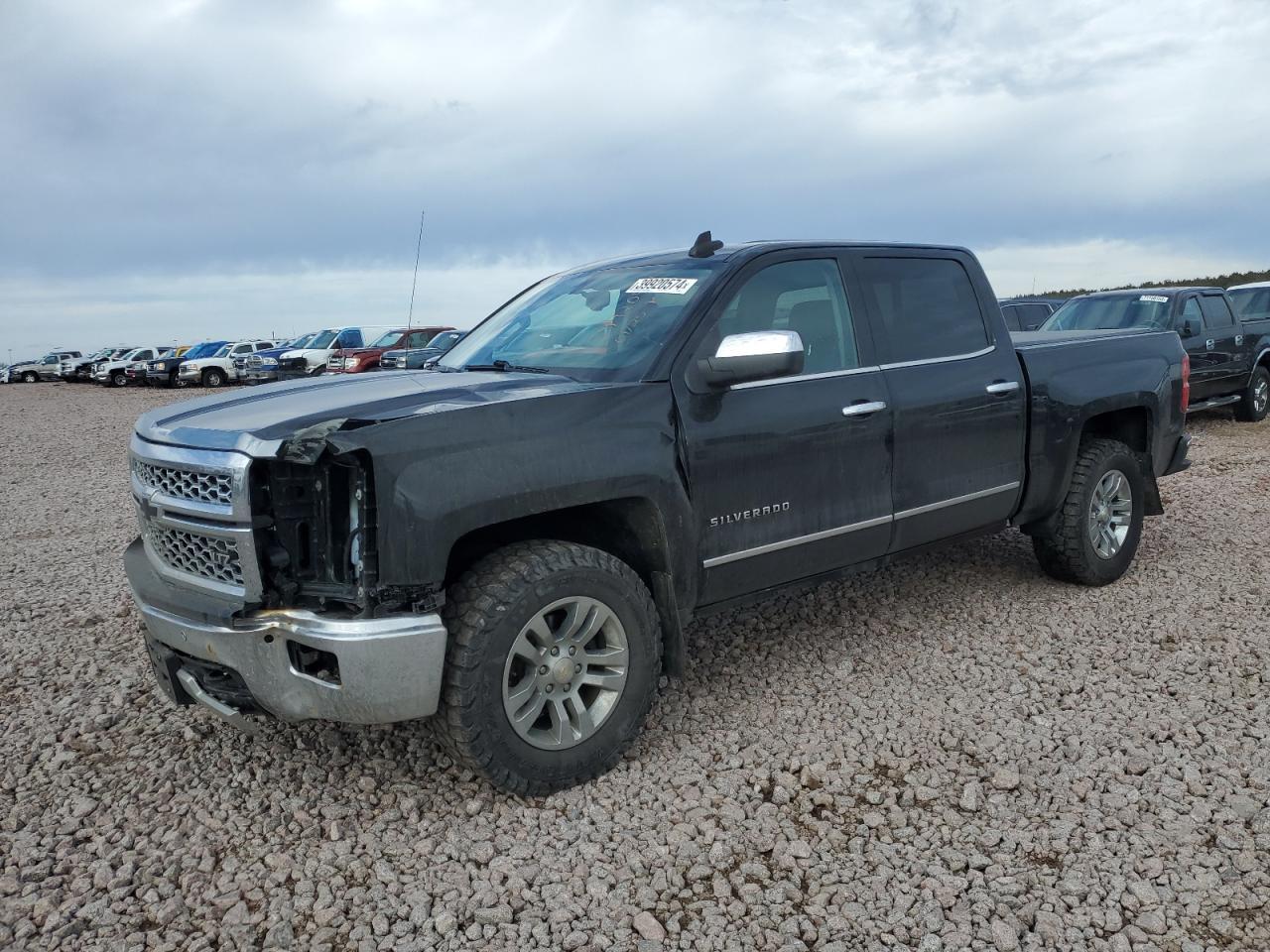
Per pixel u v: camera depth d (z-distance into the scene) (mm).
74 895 2703
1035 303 16906
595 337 3746
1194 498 7469
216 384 33875
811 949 2420
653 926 2494
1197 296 11680
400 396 3098
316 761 3457
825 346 3996
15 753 3602
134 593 3275
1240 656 4137
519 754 3033
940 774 3242
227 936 2518
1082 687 3900
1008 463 4641
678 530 3381
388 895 2668
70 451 13766
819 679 4078
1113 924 2445
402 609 2826
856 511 3980
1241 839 2785
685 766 3352
